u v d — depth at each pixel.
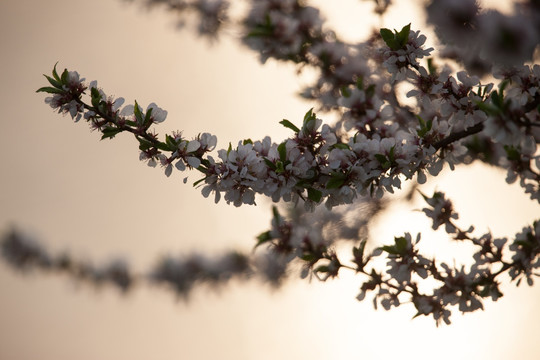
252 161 1.40
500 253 1.50
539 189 1.51
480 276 1.50
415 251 1.50
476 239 1.51
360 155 1.41
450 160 1.45
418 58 1.47
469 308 1.50
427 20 1.53
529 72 1.46
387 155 1.41
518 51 1.45
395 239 1.50
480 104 1.36
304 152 1.41
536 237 1.49
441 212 1.52
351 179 1.41
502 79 1.46
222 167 1.40
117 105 1.43
